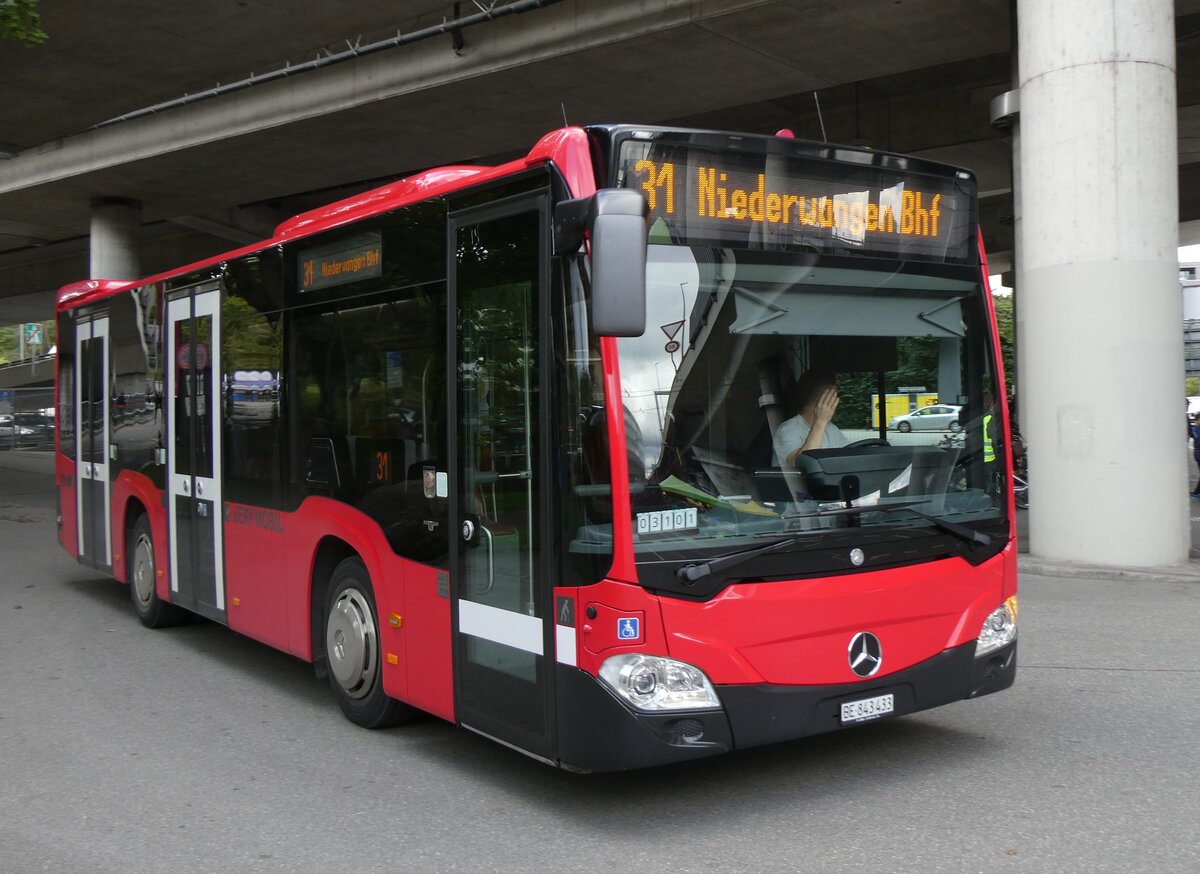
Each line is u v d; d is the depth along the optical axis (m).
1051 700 6.58
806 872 4.23
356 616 6.30
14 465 32.94
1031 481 11.65
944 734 5.93
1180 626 8.56
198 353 8.28
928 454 5.16
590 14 16.02
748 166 4.82
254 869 4.44
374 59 18.55
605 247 4.13
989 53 16.77
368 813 5.02
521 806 5.05
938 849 4.41
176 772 5.68
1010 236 32.28
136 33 17.84
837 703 4.72
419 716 6.60
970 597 5.15
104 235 26.16
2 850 4.69
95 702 7.09
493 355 5.06
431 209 5.55
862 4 14.67
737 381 4.70
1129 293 10.88
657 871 4.28
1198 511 16.47
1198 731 5.93
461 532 5.27
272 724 6.54
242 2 16.66
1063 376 11.16
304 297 6.80
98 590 11.55
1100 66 10.89
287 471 6.99
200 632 9.37
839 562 4.75
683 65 16.95
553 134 4.75
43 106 21.64
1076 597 9.81
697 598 4.45
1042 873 4.16
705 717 4.44
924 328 5.24
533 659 4.79
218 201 26.75
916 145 24.00
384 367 5.96
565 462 4.59
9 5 13.45
